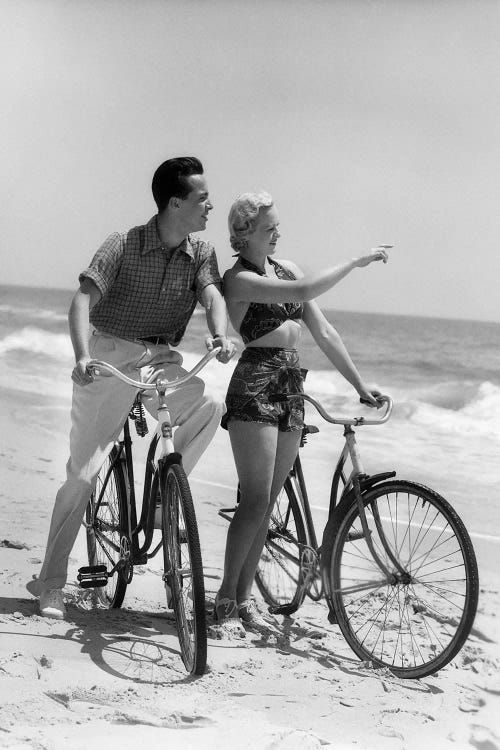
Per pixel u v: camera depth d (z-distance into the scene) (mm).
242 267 4133
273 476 4180
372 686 3600
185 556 3816
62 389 16984
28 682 3279
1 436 10477
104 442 4090
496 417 16828
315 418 14633
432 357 27188
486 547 6531
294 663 3777
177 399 4062
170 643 3887
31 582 4211
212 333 3916
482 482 9531
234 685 3457
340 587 3959
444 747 3090
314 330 4258
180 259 4117
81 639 3816
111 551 4496
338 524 3951
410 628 4336
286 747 2904
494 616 4738
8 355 24891
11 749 2721
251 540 4102
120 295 4117
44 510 6617
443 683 3730
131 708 3131
